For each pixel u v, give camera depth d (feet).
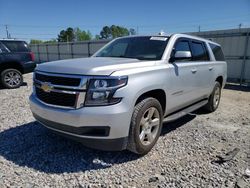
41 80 11.67
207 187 9.60
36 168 10.81
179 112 15.15
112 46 16.25
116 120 10.19
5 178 10.00
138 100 11.54
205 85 17.71
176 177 10.26
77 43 75.25
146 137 12.07
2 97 25.18
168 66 13.14
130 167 11.03
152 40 14.80
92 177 10.19
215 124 17.42
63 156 11.89
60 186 9.54
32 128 15.57
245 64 38.88
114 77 10.26
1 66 31.01
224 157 11.95
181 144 13.57
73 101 10.34
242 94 30.73
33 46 103.24
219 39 41.73
